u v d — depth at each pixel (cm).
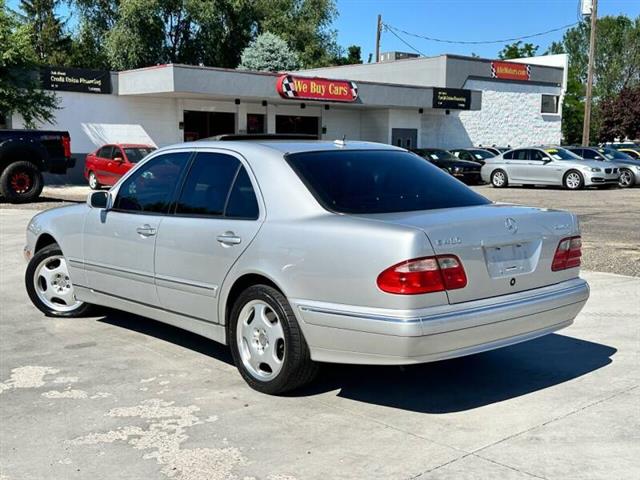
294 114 3516
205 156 549
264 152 509
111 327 665
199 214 529
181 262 532
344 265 427
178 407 462
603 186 2645
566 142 6362
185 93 2848
